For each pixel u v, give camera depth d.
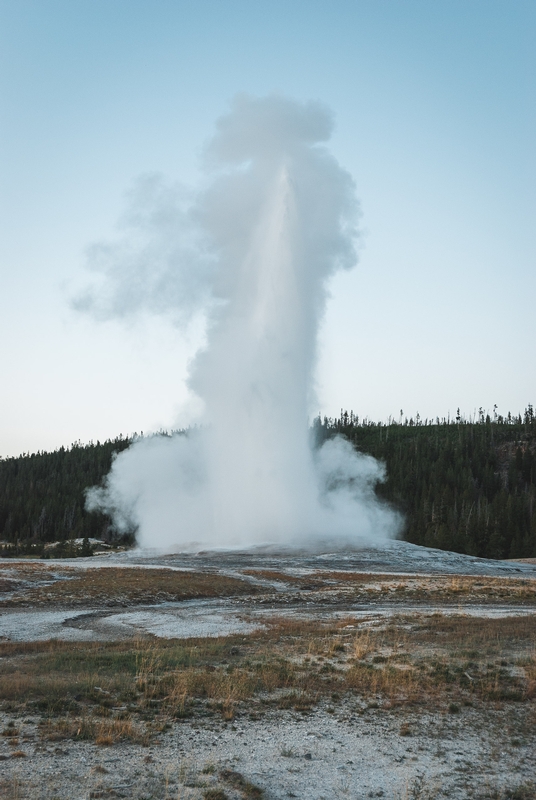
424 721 14.34
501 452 193.62
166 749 12.16
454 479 155.62
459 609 38.16
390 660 20.42
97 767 11.00
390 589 49.22
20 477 199.12
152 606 40.38
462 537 117.06
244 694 16.03
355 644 22.75
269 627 30.06
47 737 12.37
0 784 10.12
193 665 19.67
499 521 121.38
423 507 134.38
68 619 33.38
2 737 12.34
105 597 41.66
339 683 17.59
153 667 19.12
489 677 17.89
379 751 12.46
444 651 22.00
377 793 10.59
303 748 12.52
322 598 44.47
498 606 41.16
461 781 11.13
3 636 28.22
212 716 14.41
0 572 51.53
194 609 38.47
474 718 14.58
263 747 12.51
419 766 11.77
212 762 11.55
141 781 10.55
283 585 51.84
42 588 45.03
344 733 13.45
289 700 15.80
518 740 13.13
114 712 14.28
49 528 156.25
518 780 11.21
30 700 14.98
